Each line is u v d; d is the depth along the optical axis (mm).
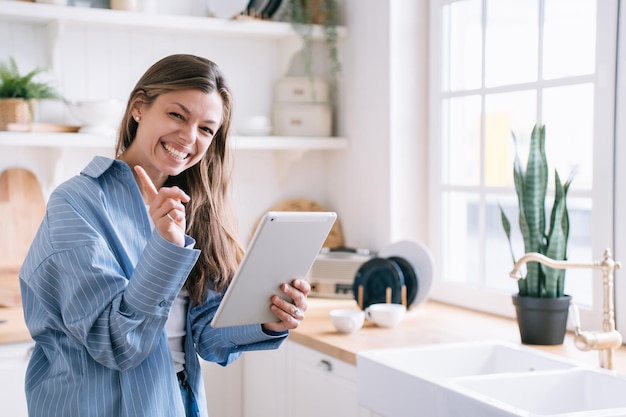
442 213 3006
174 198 1261
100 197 1391
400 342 2316
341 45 3260
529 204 2262
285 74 3254
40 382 1450
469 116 2869
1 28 2820
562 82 2484
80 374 1378
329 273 2975
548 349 2207
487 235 2816
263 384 2748
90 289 1281
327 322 2615
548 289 2240
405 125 3008
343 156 3273
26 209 2896
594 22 2385
